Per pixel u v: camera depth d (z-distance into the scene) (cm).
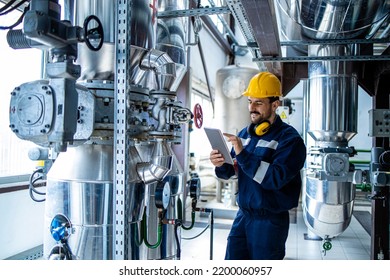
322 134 281
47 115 107
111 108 135
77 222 133
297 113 688
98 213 133
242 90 489
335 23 208
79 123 124
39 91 108
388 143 296
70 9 137
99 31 118
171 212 202
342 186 279
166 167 146
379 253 312
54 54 114
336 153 268
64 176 137
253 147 197
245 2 169
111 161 138
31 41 121
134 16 139
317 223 299
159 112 150
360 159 655
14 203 249
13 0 145
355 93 278
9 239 245
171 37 257
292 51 326
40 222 275
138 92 144
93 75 138
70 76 110
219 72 505
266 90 190
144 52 148
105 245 133
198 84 543
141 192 145
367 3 185
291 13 214
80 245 133
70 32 111
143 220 153
